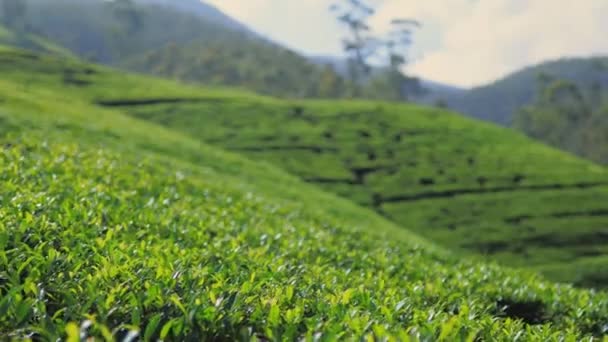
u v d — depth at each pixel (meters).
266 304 6.30
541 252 57.09
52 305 6.19
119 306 5.92
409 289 10.21
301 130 91.44
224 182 33.84
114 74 111.75
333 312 6.54
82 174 16.62
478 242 58.34
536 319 11.93
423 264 14.84
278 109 101.94
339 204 46.78
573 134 195.88
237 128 88.31
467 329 6.67
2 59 100.31
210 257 9.48
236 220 16.14
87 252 7.95
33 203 9.92
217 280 7.15
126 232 10.24
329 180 71.75
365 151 85.19
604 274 51.84
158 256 8.18
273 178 49.44
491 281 13.43
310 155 80.44
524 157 89.19
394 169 78.81
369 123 99.12
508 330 7.44
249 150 79.38
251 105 101.75
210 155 49.94
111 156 23.50
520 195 72.06
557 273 52.09
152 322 5.21
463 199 69.44
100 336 5.29
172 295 5.98
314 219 22.92
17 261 6.79
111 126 49.94
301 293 7.45
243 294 6.69
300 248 13.20
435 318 6.98
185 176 25.47
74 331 4.20
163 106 94.06
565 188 76.31
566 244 59.22
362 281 9.84
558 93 199.00
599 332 10.76
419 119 104.56
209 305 6.06
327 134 91.19
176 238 11.02
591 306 11.59
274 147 81.75
